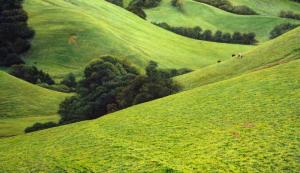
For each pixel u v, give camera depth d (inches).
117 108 3186.5
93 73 4451.3
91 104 3398.1
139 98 3016.7
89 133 2000.5
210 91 2353.6
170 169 1302.9
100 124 2171.5
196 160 1344.7
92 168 1451.8
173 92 3115.2
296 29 3405.5
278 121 1579.7
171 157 1418.6
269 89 2027.6
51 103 4298.7
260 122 1611.7
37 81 5128.0
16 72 5231.3
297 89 1919.3
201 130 1674.5
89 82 4436.5
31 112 4055.1
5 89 4343.0
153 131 1795.0
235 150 1375.5
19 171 1567.4
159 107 2269.9
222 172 1222.3
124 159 1485.0
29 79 5147.6
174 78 3811.5
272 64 2866.6
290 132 1446.9
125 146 1644.9
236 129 1593.3
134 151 1558.8
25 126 3503.9
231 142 1459.2
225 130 1608.0
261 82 2201.0
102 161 1509.6
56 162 1604.3
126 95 3206.2
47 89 4685.0
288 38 3235.7
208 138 1552.7
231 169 1232.8
